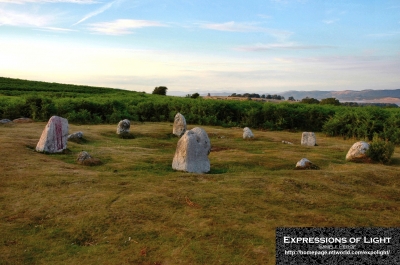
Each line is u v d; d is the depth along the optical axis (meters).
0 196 8.64
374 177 11.69
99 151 14.25
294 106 29.84
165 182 10.09
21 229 7.14
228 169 12.54
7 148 12.81
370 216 8.29
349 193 10.00
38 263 6.07
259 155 14.91
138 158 13.23
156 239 6.84
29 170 10.58
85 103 26.98
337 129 23.70
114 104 28.92
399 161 14.53
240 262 6.11
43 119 24.11
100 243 6.72
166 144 17.69
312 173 11.66
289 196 9.34
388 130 21.22
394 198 9.90
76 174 10.49
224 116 28.75
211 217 7.79
